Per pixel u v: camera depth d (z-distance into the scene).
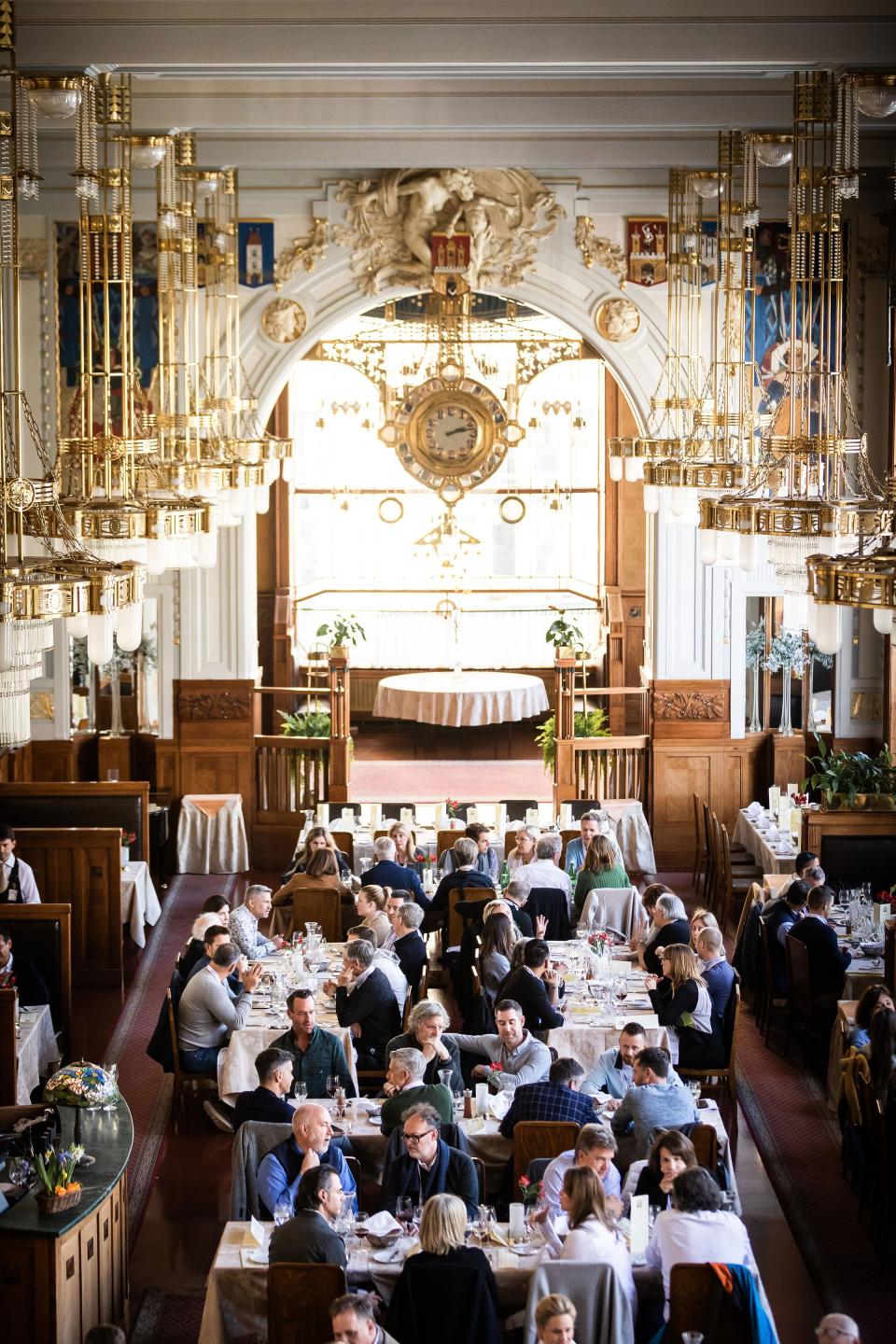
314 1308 7.24
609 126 15.54
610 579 26.66
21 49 11.97
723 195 17.92
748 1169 11.18
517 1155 8.94
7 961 12.07
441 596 27.50
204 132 18.28
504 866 15.00
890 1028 10.20
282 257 19.28
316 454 27.31
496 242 19.31
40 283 19.19
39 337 19.27
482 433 22.77
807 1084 12.81
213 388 16.95
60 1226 7.92
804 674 20.02
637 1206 7.94
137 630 9.48
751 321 17.19
